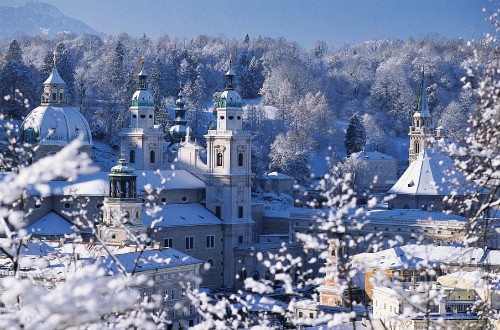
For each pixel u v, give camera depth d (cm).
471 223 6931
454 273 14562
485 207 6762
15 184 4188
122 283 4684
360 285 16275
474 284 7788
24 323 4600
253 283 6506
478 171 6850
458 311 13925
